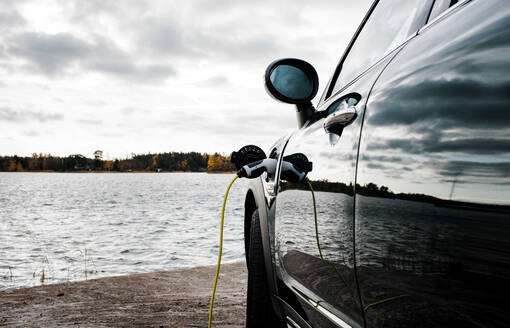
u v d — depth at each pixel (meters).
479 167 0.64
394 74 1.02
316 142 1.49
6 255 10.73
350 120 1.20
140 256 10.41
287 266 1.75
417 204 0.79
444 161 0.72
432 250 0.74
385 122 0.97
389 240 0.89
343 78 1.80
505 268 0.57
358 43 1.80
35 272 8.27
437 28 0.95
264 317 2.17
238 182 112.25
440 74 0.79
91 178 152.62
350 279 1.10
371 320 0.98
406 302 0.82
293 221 1.67
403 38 1.29
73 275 7.98
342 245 1.15
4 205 34.97
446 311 0.70
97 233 15.92
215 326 2.76
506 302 0.57
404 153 0.86
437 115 0.77
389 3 1.61
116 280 4.36
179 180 130.50
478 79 0.67
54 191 63.75
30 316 3.07
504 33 0.65
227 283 4.18
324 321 1.32
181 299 3.53
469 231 0.65
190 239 13.50
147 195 51.88
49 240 13.94
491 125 0.62
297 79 1.86
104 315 3.07
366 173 1.02
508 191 0.57
